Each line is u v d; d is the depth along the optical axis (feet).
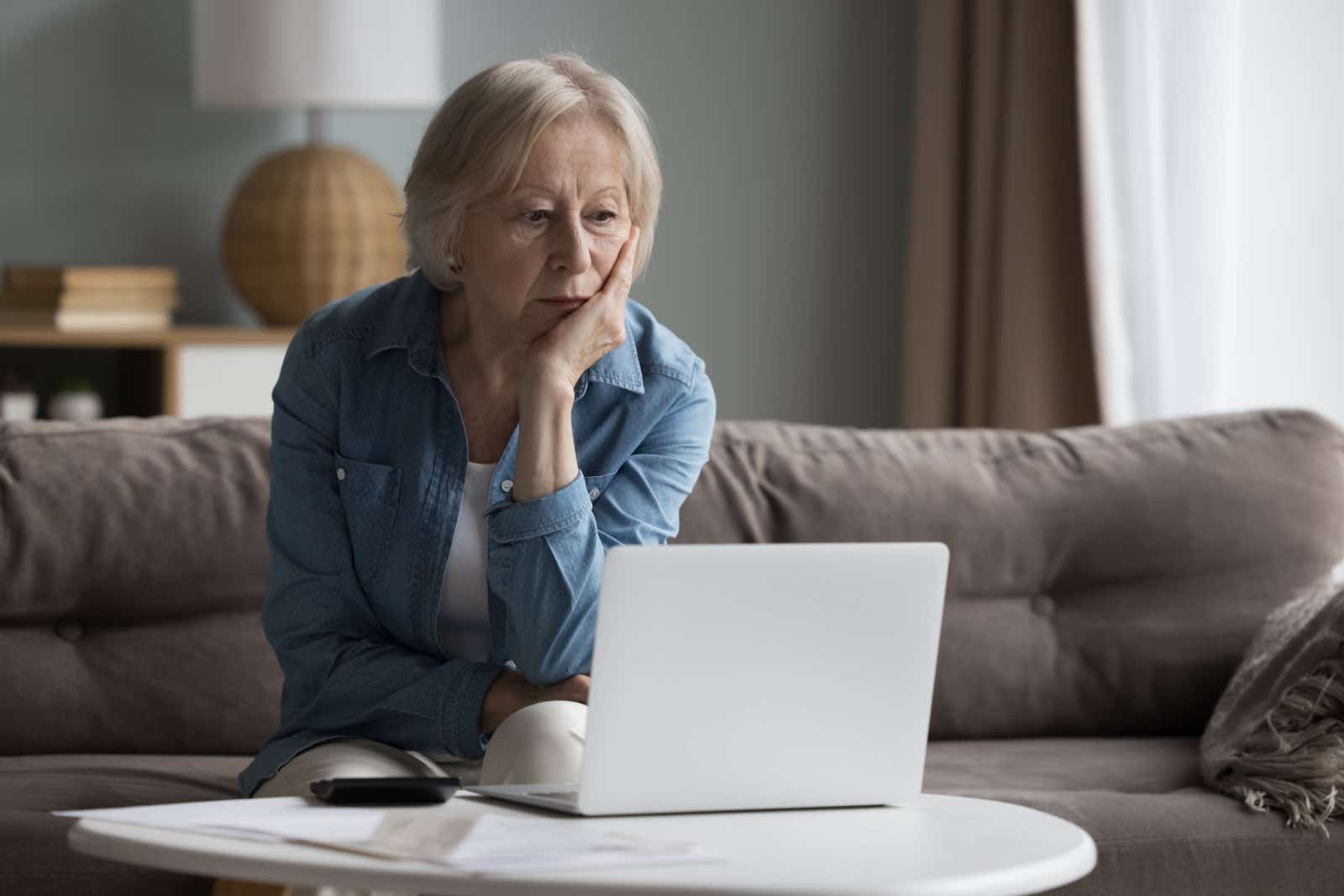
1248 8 12.91
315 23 14.49
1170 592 8.96
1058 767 8.04
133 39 15.99
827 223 17.04
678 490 6.86
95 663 8.12
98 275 14.28
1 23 15.72
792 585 4.96
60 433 8.42
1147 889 6.73
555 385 6.20
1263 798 7.07
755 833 4.78
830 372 17.13
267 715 8.19
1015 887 4.37
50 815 6.63
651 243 6.63
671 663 4.86
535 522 6.12
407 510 6.51
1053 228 14.52
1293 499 9.09
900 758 5.23
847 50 16.97
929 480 9.00
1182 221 13.09
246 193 15.05
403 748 6.52
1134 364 13.71
